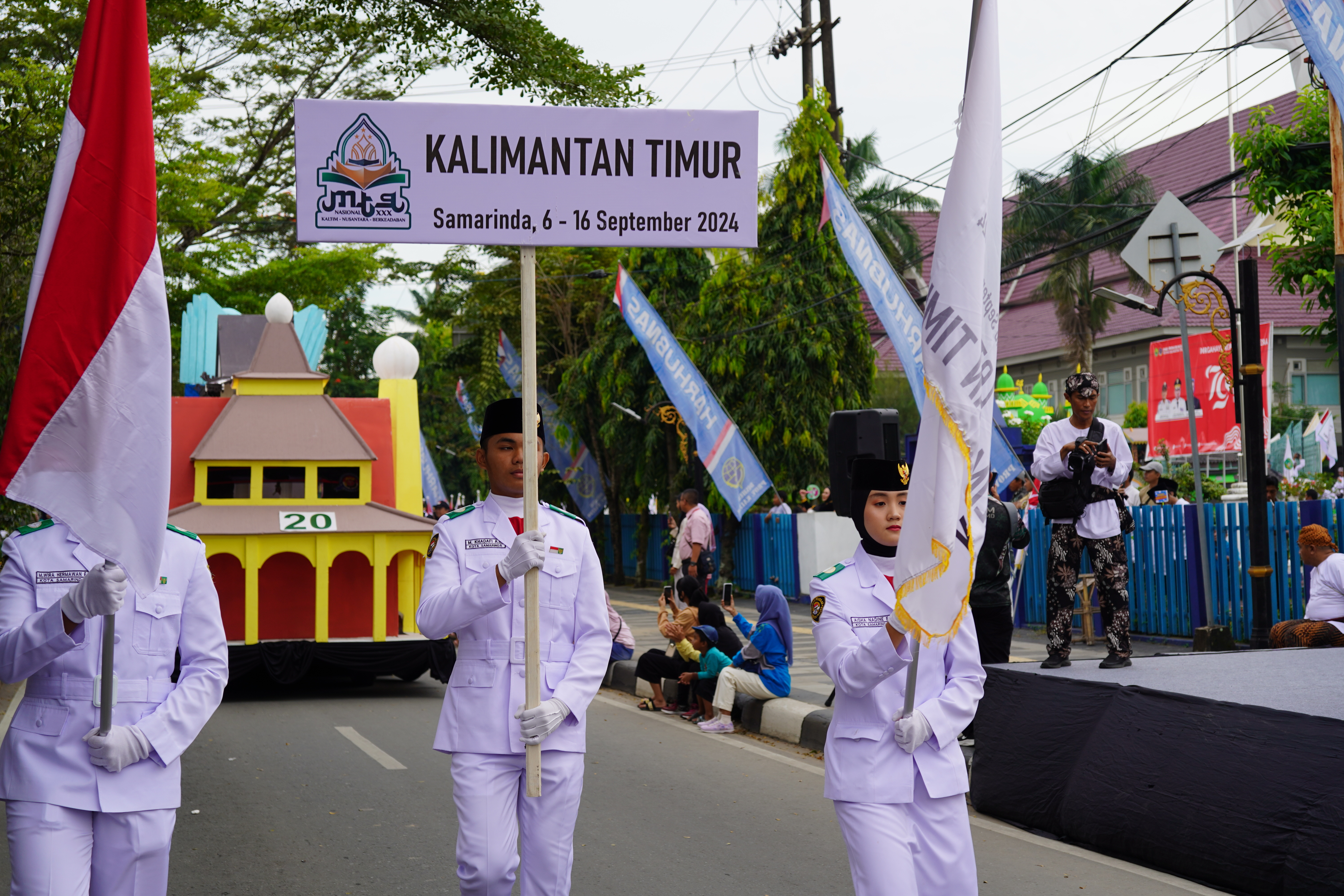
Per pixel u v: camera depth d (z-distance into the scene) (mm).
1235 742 6066
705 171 4895
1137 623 15328
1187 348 13297
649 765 9227
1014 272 52562
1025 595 16938
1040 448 8453
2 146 11352
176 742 3760
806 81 26391
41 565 3830
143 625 3832
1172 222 13500
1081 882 6137
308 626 12922
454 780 4305
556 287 31891
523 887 4355
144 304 3787
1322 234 14805
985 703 7770
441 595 4316
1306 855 5504
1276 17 13656
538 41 13734
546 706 4195
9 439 3660
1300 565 13117
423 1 13461
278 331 13133
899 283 14844
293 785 8359
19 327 12164
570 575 4473
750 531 25359
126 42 3887
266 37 20531
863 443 9633
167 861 3811
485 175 4750
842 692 3826
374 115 4688
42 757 3654
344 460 12797
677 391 19328
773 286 24484
